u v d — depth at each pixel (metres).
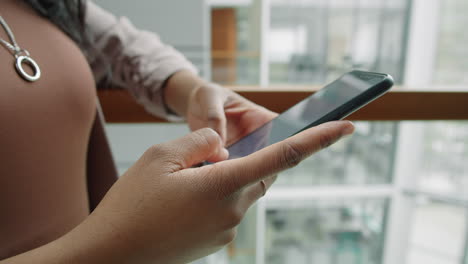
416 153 4.09
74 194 0.30
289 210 4.09
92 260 0.18
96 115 0.37
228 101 0.36
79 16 0.39
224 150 0.25
